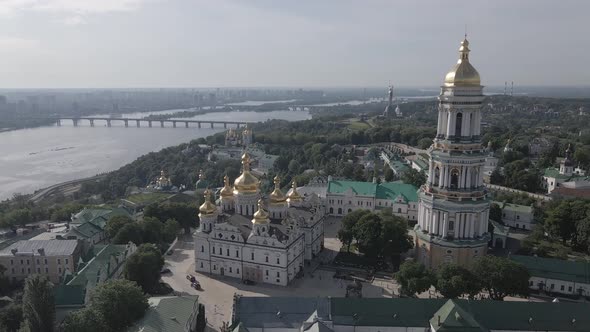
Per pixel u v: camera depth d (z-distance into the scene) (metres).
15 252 168.62
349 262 177.38
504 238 185.38
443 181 155.50
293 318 116.88
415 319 115.44
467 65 149.62
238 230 165.00
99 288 121.94
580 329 111.75
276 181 178.88
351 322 115.44
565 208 192.25
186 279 167.38
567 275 147.12
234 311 119.00
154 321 115.81
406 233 173.38
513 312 114.38
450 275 133.50
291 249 162.38
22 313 123.19
